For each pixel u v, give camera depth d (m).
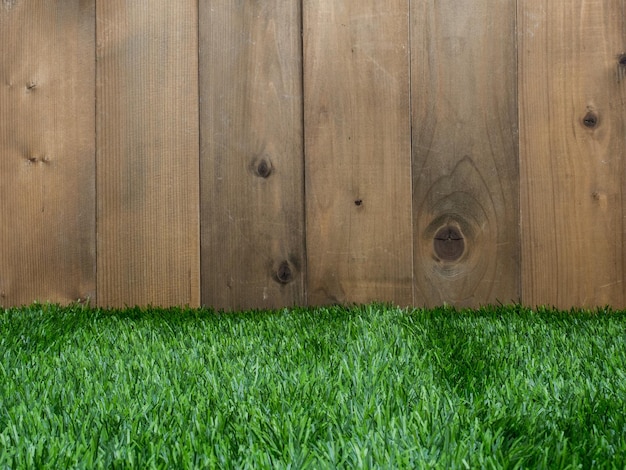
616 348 0.98
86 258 1.49
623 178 1.35
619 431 0.67
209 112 1.46
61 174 1.50
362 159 1.42
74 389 0.82
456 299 1.40
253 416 0.71
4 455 0.61
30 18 1.51
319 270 1.43
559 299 1.37
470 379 0.83
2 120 1.51
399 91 1.41
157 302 1.47
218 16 1.46
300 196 1.44
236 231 1.45
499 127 1.38
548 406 0.74
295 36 1.44
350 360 0.90
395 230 1.41
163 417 0.71
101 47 1.49
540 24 1.37
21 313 1.33
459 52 1.39
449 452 0.61
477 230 1.39
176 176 1.47
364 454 0.59
